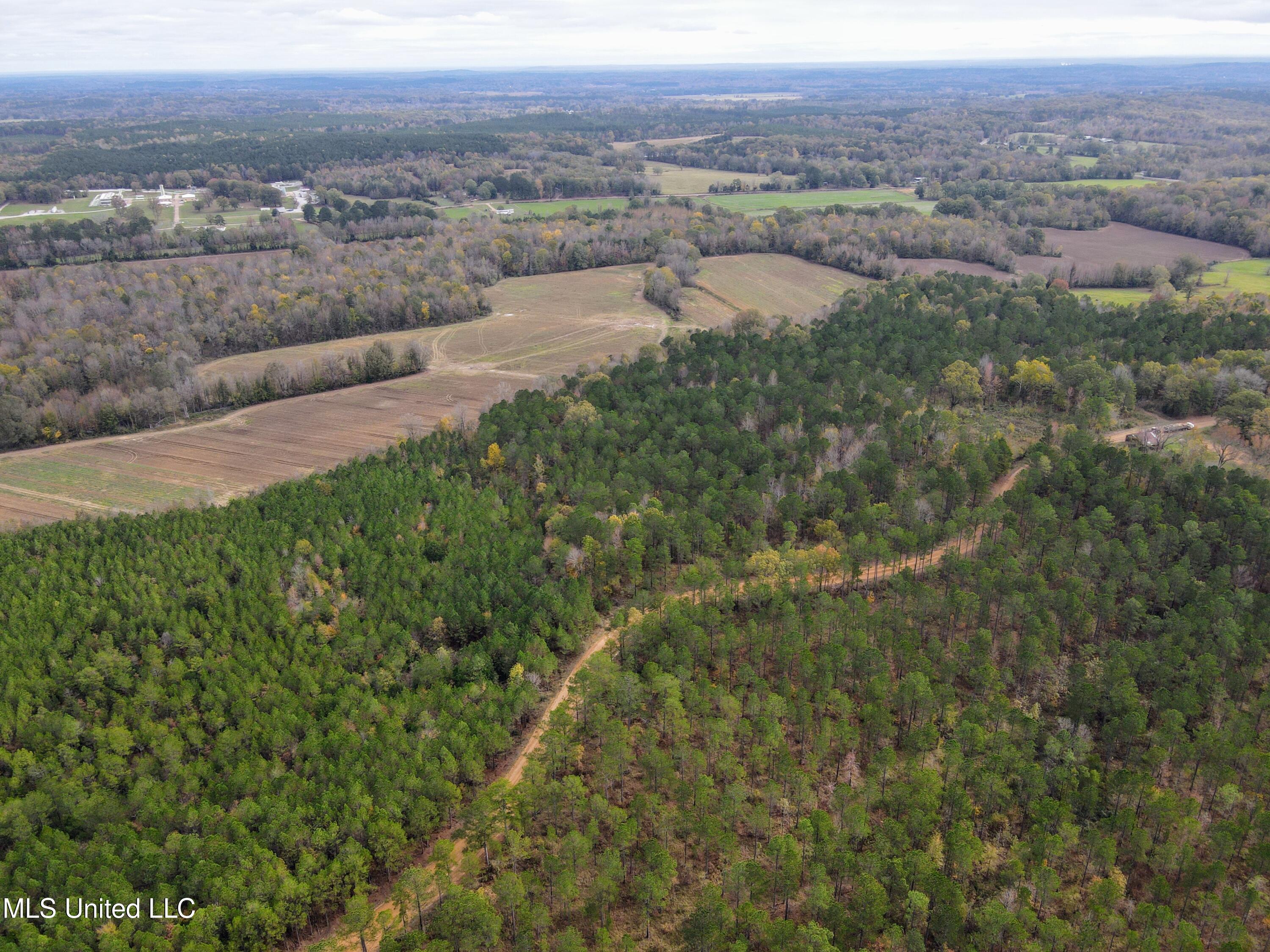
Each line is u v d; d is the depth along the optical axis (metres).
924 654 106.50
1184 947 70.12
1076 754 92.25
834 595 124.00
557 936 73.56
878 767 89.12
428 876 78.19
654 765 90.06
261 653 109.25
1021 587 116.19
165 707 103.62
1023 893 76.12
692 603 119.44
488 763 97.38
